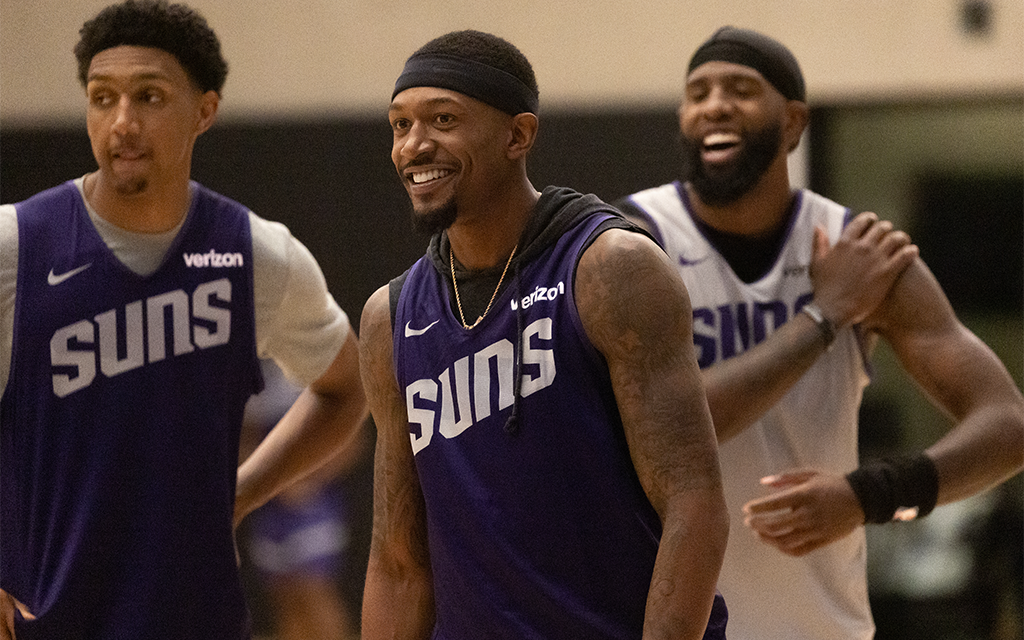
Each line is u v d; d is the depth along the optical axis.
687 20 19.98
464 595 7.28
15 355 9.01
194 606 9.21
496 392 7.15
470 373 7.27
